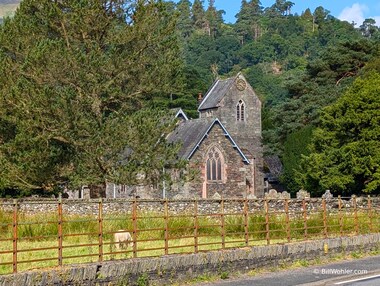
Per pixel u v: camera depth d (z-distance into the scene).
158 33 38.62
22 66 35.91
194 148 56.25
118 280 15.11
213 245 21.44
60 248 14.62
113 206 32.91
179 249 20.25
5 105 36.81
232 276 17.91
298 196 42.19
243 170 58.66
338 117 43.59
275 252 19.67
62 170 38.06
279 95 138.62
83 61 35.47
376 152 41.00
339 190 42.81
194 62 176.75
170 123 37.56
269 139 66.81
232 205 32.44
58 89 36.38
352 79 64.44
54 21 38.09
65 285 14.01
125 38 37.41
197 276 17.11
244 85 75.00
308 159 44.00
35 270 13.89
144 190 54.84
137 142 36.22
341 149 41.88
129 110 39.31
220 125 57.91
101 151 35.28
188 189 55.69
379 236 24.89
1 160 37.75
